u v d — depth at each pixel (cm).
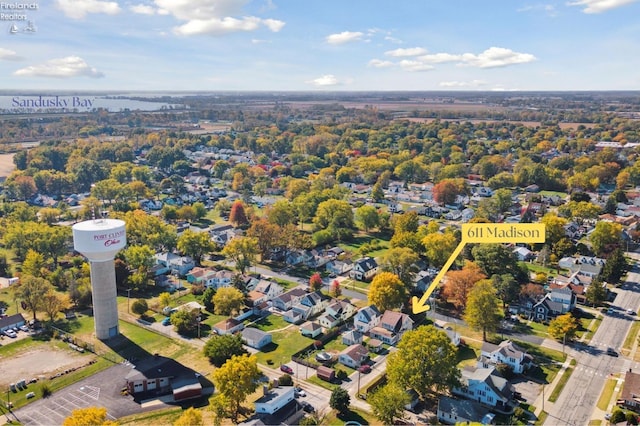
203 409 8769
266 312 12775
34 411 8731
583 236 18600
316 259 16138
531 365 10175
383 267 13975
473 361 10338
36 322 11975
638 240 18075
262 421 8075
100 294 11144
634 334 11531
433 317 12381
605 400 9025
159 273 15375
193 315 11894
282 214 19225
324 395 9231
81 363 10319
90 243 10712
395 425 8275
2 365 10212
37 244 15712
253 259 15712
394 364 9106
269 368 10144
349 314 12562
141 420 8462
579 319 12306
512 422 8400
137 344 11125
